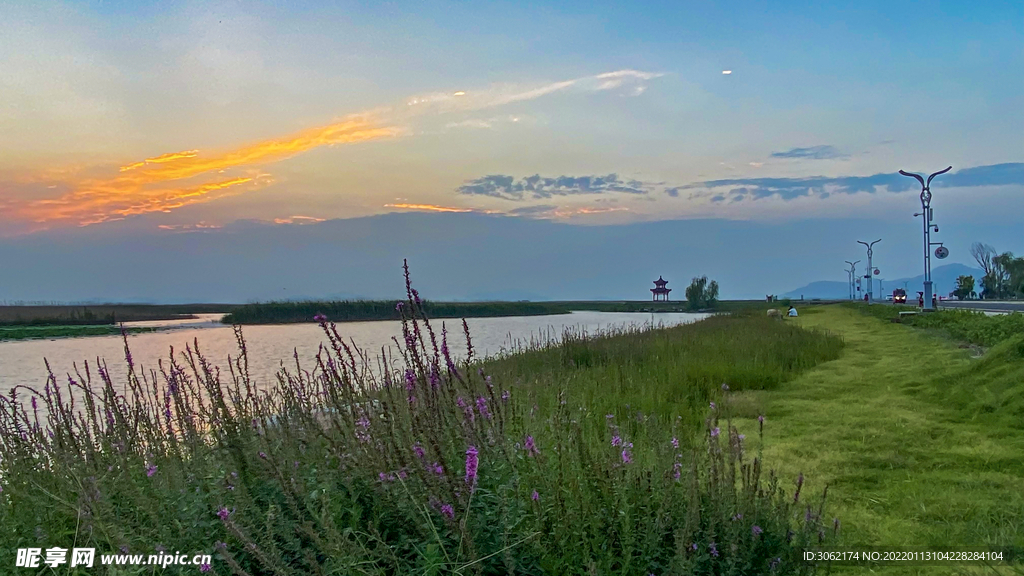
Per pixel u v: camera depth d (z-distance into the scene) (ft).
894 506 17.10
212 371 17.44
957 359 41.81
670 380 35.14
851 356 50.67
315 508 11.15
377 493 11.54
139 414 16.15
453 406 13.52
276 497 11.85
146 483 13.66
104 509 11.38
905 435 23.94
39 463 14.80
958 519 16.16
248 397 16.61
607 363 43.88
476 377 18.52
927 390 32.07
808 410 29.17
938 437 23.66
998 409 26.22
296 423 14.87
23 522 12.69
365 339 84.33
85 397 16.06
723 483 12.10
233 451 13.38
